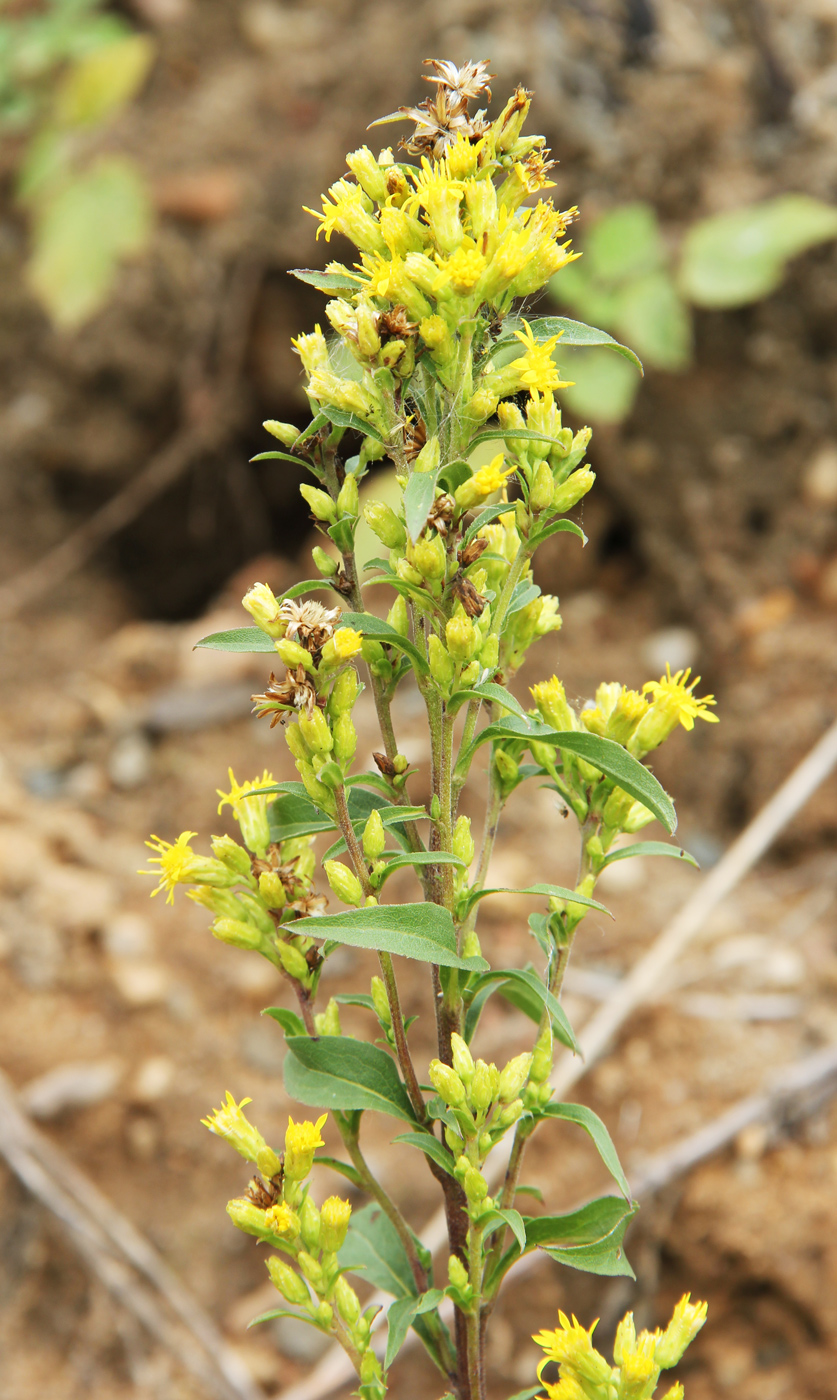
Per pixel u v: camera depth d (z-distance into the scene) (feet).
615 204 13.15
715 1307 8.66
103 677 13.89
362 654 4.04
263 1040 10.07
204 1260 9.18
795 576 12.61
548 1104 4.11
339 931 3.50
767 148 13.19
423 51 14.07
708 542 13.03
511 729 3.75
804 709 11.64
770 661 12.12
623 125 13.25
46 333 15.48
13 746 13.19
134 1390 8.61
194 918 10.91
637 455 13.32
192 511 15.81
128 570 16.11
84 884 10.96
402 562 3.59
